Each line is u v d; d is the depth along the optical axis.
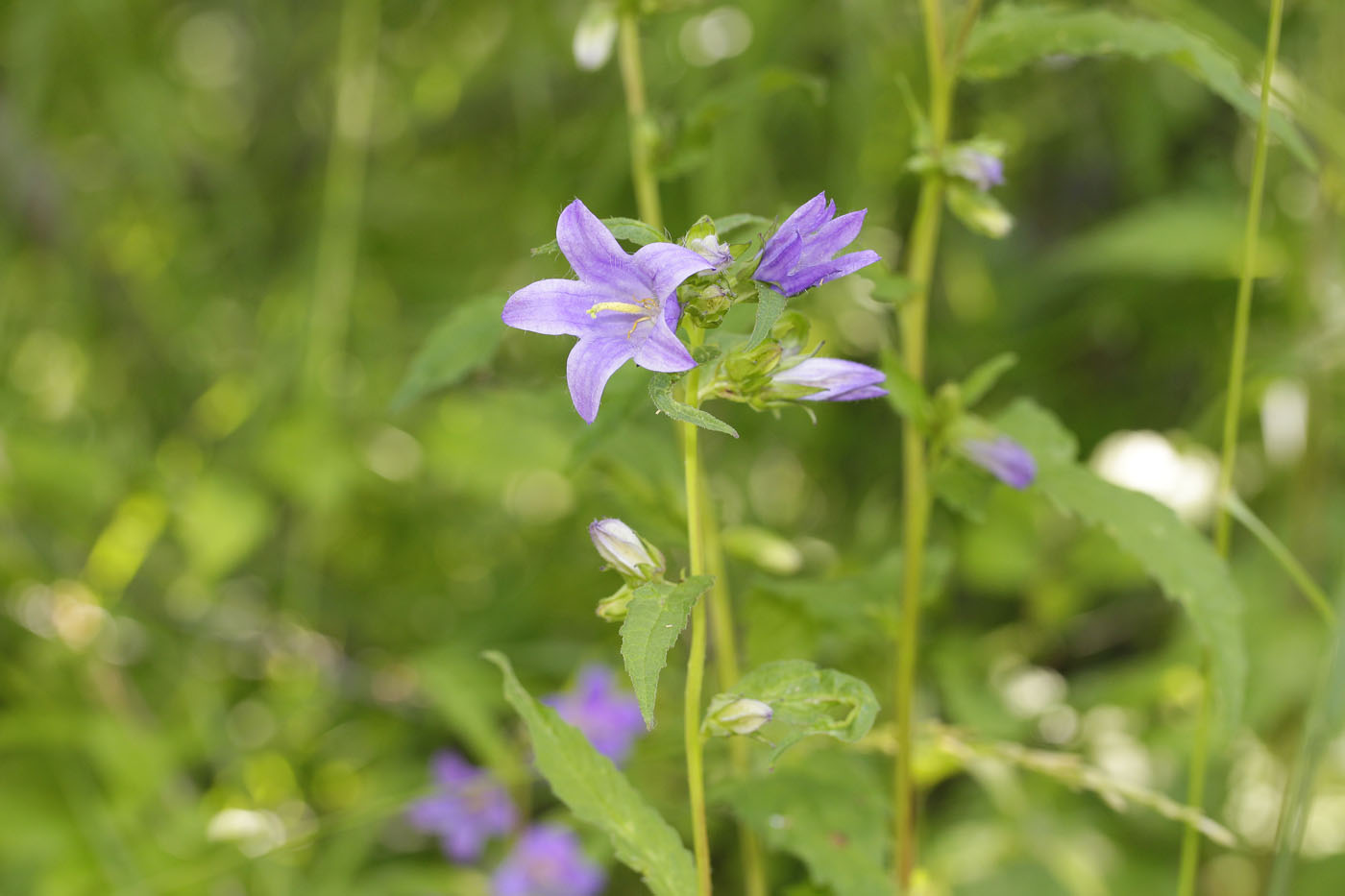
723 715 0.74
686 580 0.71
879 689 0.96
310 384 1.29
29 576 1.23
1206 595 0.80
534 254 0.71
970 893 1.05
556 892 1.00
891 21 1.24
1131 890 1.11
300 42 1.56
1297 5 1.20
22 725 1.11
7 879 1.05
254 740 1.26
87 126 1.51
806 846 0.82
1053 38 0.82
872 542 1.34
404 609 1.46
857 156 1.23
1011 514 1.25
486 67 1.46
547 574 1.41
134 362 1.53
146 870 1.04
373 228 1.51
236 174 1.52
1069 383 1.43
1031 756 0.85
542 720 0.76
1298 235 1.21
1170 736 1.12
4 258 1.42
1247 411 1.24
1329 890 1.08
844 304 1.31
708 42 1.23
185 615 1.35
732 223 0.73
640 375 0.84
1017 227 1.44
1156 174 1.32
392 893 1.09
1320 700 0.83
